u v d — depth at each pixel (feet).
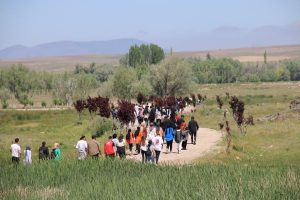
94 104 208.54
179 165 78.79
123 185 60.44
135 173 71.97
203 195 53.21
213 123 172.86
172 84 284.82
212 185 58.13
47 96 516.73
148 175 67.97
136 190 57.21
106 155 87.35
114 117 172.14
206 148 109.81
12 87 486.79
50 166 76.48
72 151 123.85
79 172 72.95
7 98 411.34
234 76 597.52
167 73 286.05
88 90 366.84
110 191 56.65
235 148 109.81
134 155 103.65
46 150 92.27
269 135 129.49
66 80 377.50
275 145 114.01
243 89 472.44
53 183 66.90
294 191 54.49
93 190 58.18
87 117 248.32
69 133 170.40
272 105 248.32
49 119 252.01
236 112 136.56
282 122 157.17
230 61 648.38
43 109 341.41
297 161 93.04
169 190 55.93
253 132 136.77
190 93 293.64
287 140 119.55
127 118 143.43
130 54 561.84
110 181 64.03
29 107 380.78
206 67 598.34
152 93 289.12
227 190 55.21
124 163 79.10
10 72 489.67
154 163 82.74
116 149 88.74
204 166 74.64
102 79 654.12
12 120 258.57
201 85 544.21
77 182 65.87
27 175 70.64
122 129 147.13
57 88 382.63
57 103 372.58
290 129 135.54
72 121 229.45
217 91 456.04
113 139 88.48
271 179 60.95
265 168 76.43
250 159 98.22
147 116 157.89
